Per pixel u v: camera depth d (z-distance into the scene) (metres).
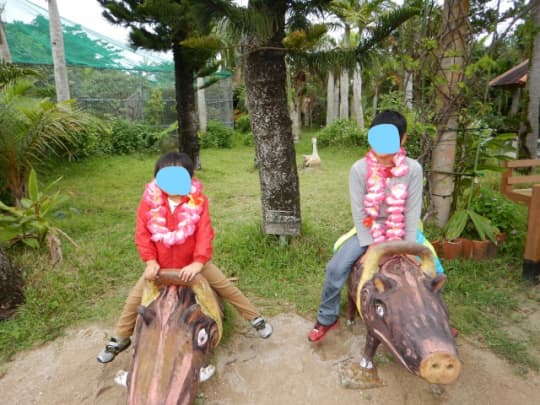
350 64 4.46
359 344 3.04
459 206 5.01
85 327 3.32
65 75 11.15
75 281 3.94
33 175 4.55
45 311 3.44
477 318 3.33
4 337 3.13
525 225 4.85
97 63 14.45
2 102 5.07
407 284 2.10
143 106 15.77
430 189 4.88
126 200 7.51
